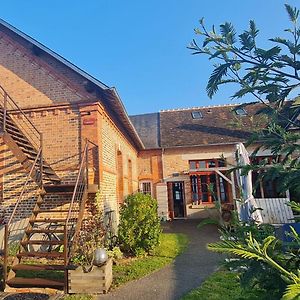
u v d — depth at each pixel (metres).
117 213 11.38
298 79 1.44
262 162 1.58
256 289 1.47
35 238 8.69
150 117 22.44
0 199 9.22
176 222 16.14
